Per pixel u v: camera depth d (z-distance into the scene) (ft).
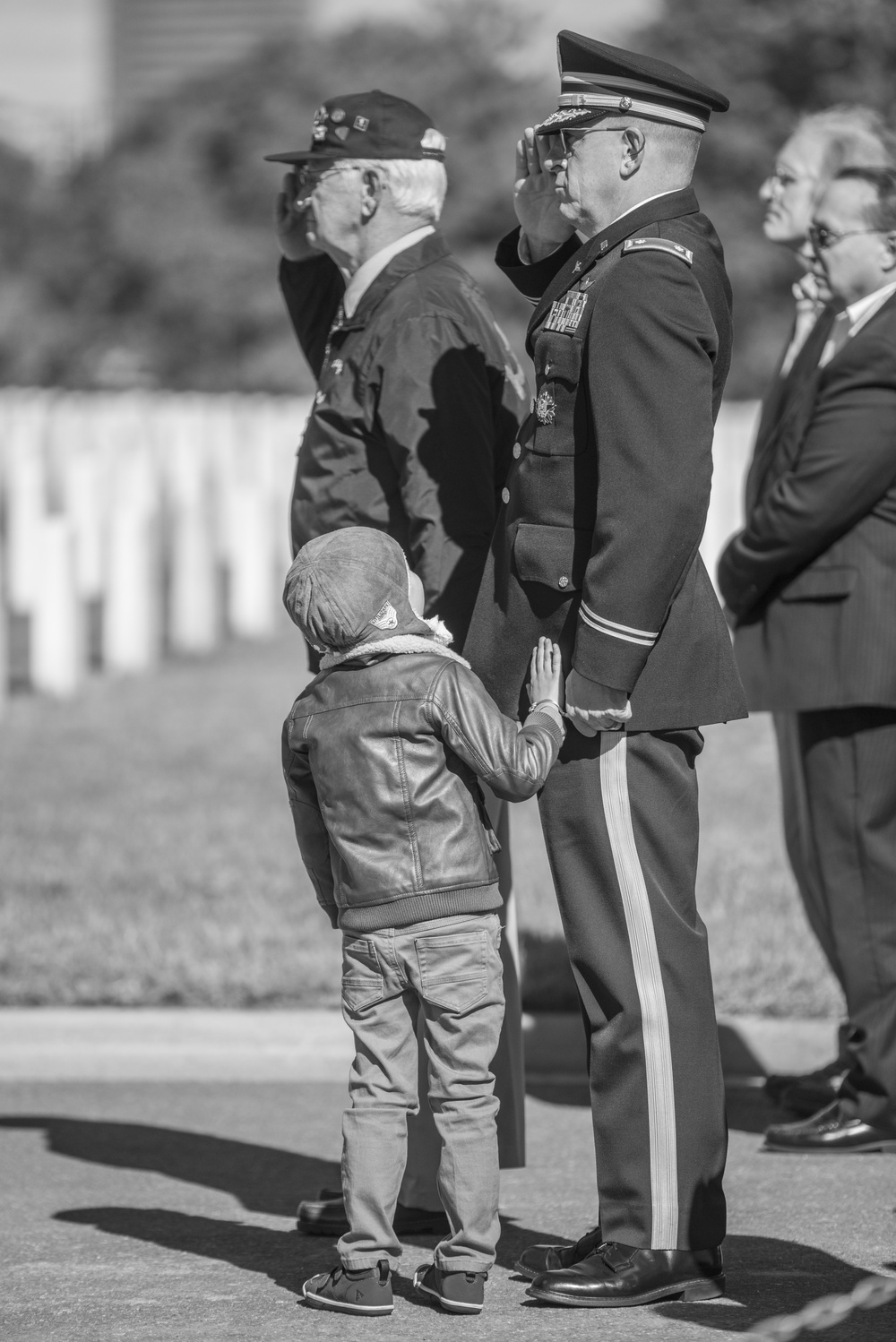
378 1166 42.83
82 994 73.82
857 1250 48.26
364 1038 43.29
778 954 75.41
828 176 60.08
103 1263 48.19
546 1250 45.73
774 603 56.95
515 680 44.04
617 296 40.86
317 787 43.55
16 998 73.72
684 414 40.24
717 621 43.01
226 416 208.64
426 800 42.42
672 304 40.47
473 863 42.68
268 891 87.45
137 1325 43.11
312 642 44.14
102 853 95.61
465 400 48.21
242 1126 63.36
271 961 76.33
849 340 55.67
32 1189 55.77
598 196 42.73
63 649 149.28
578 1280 42.65
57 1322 43.42
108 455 169.68
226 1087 68.74
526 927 81.10
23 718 139.33
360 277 50.57
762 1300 43.86
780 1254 47.83
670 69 42.01
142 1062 70.74
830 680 55.31
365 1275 43.04
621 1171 42.83
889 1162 56.95
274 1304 44.47
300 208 51.34
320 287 55.57
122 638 163.32
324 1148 60.59
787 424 57.82
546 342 42.50
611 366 40.63
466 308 49.60
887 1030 56.65
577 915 42.96
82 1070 70.59
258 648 179.52
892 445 54.70
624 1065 42.57
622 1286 42.45
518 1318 42.78
